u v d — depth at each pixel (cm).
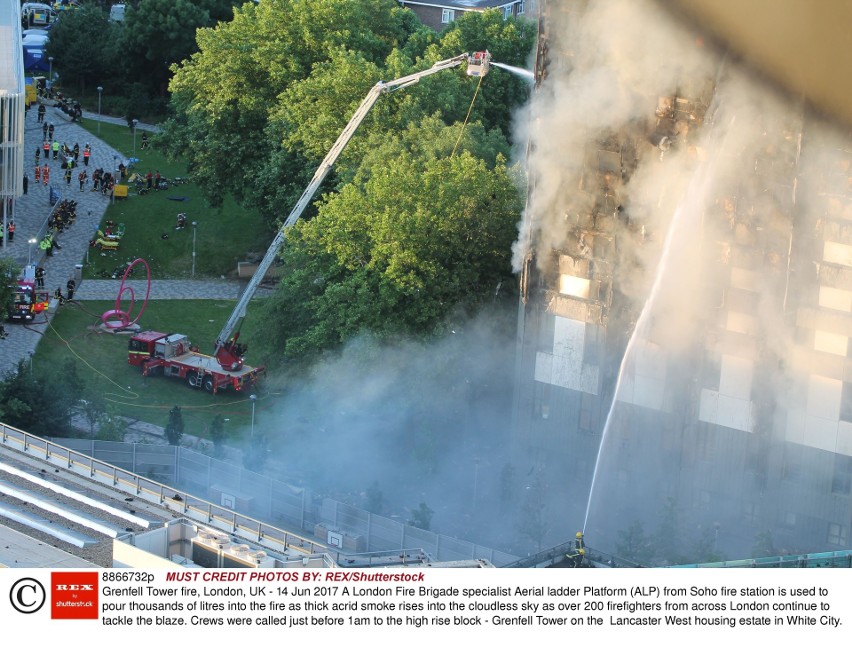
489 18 19275
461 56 14888
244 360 15212
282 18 18075
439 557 10762
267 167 17150
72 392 12900
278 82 17850
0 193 17975
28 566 8331
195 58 18400
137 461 12181
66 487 9519
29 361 14600
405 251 12606
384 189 13075
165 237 19138
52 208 19750
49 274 17588
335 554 8675
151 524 8888
